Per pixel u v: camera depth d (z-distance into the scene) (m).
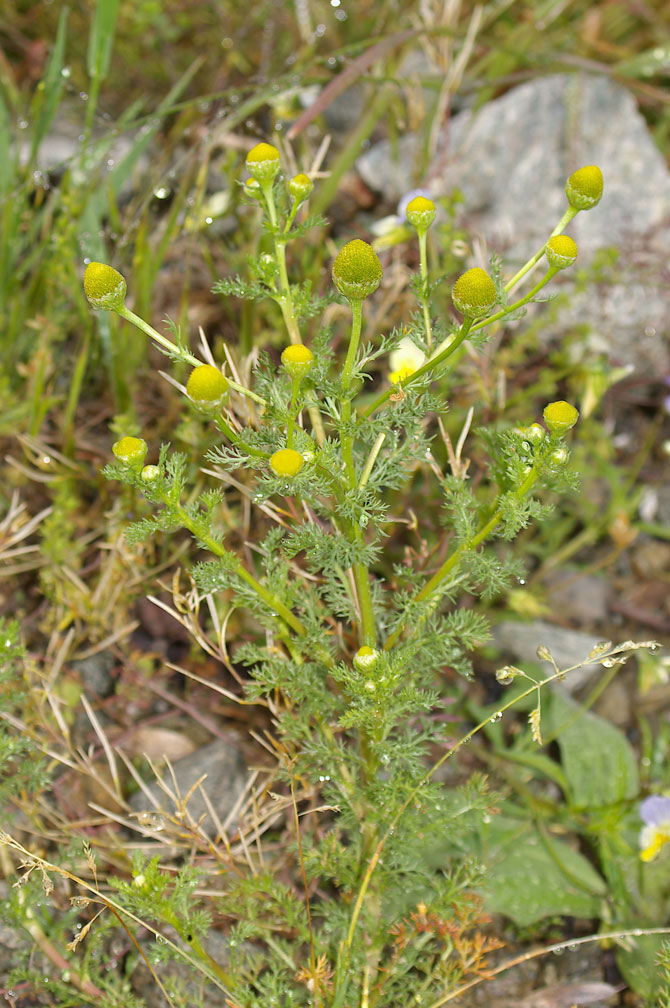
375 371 0.48
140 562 0.42
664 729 0.44
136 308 0.46
